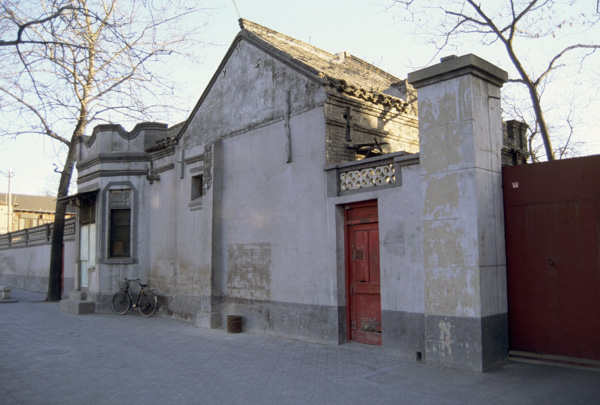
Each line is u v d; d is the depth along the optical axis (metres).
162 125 15.89
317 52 14.02
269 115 10.96
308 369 7.47
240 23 12.11
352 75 13.14
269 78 11.05
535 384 6.15
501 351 7.15
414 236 7.87
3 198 52.59
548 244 7.14
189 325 12.48
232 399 6.13
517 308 7.35
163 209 14.70
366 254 9.00
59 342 10.24
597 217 6.75
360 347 8.70
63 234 19.78
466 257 7.00
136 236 15.31
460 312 7.01
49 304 18.14
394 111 11.28
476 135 7.16
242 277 11.40
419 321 7.71
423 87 7.73
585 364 6.64
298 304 9.88
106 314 15.02
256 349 9.10
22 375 7.53
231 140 12.09
